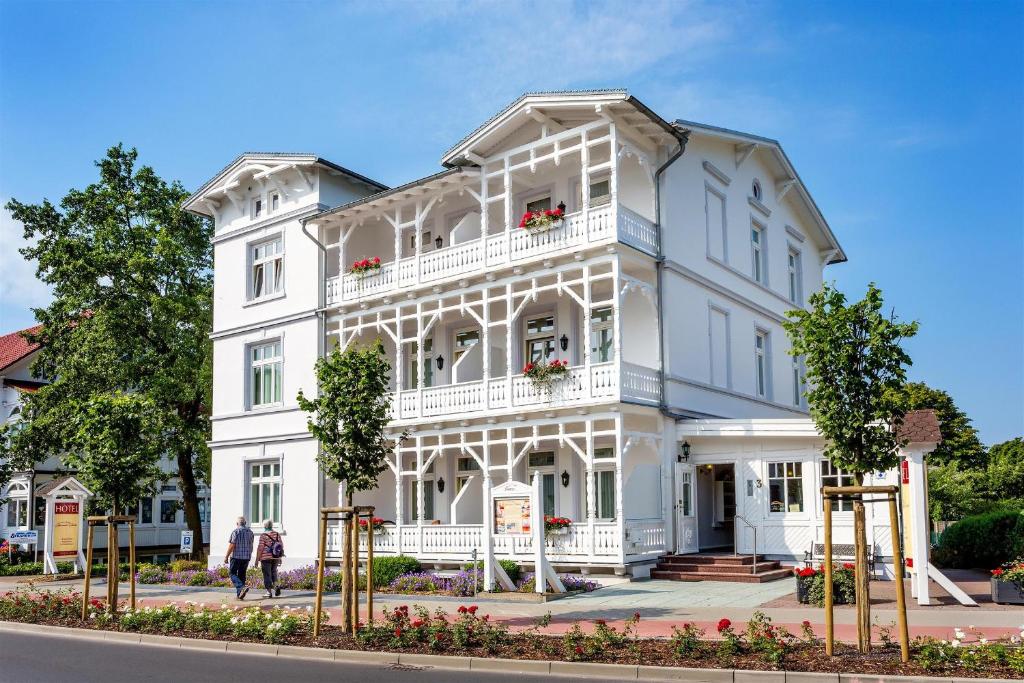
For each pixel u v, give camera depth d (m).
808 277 31.06
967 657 9.93
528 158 22.84
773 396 27.19
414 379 26.78
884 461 11.30
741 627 13.01
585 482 22.48
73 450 17.95
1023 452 40.81
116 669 11.48
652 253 21.69
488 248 22.80
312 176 27.17
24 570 28.83
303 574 22.38
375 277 25.31
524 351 24.42
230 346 28.86
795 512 20.41
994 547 19.80
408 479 26.44
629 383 20.30
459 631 12.23
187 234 33.50
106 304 30.73
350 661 11.95
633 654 11.02
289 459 26.47
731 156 26.08
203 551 34.19
